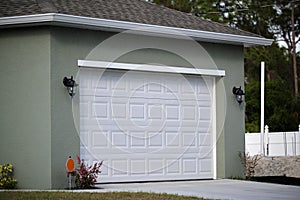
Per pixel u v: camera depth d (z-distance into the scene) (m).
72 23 13.02
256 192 12.45
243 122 15.80
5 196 10.77
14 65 13.27
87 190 12.39
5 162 13.27
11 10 13.34
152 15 15.24
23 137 13.13
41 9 13.13
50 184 12.83
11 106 13.27
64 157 13.09
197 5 36.62
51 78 12.96
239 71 15.84
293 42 38.25
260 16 37.97
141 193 11.62
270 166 18.81
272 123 29.08
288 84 38.28
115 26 13.56
